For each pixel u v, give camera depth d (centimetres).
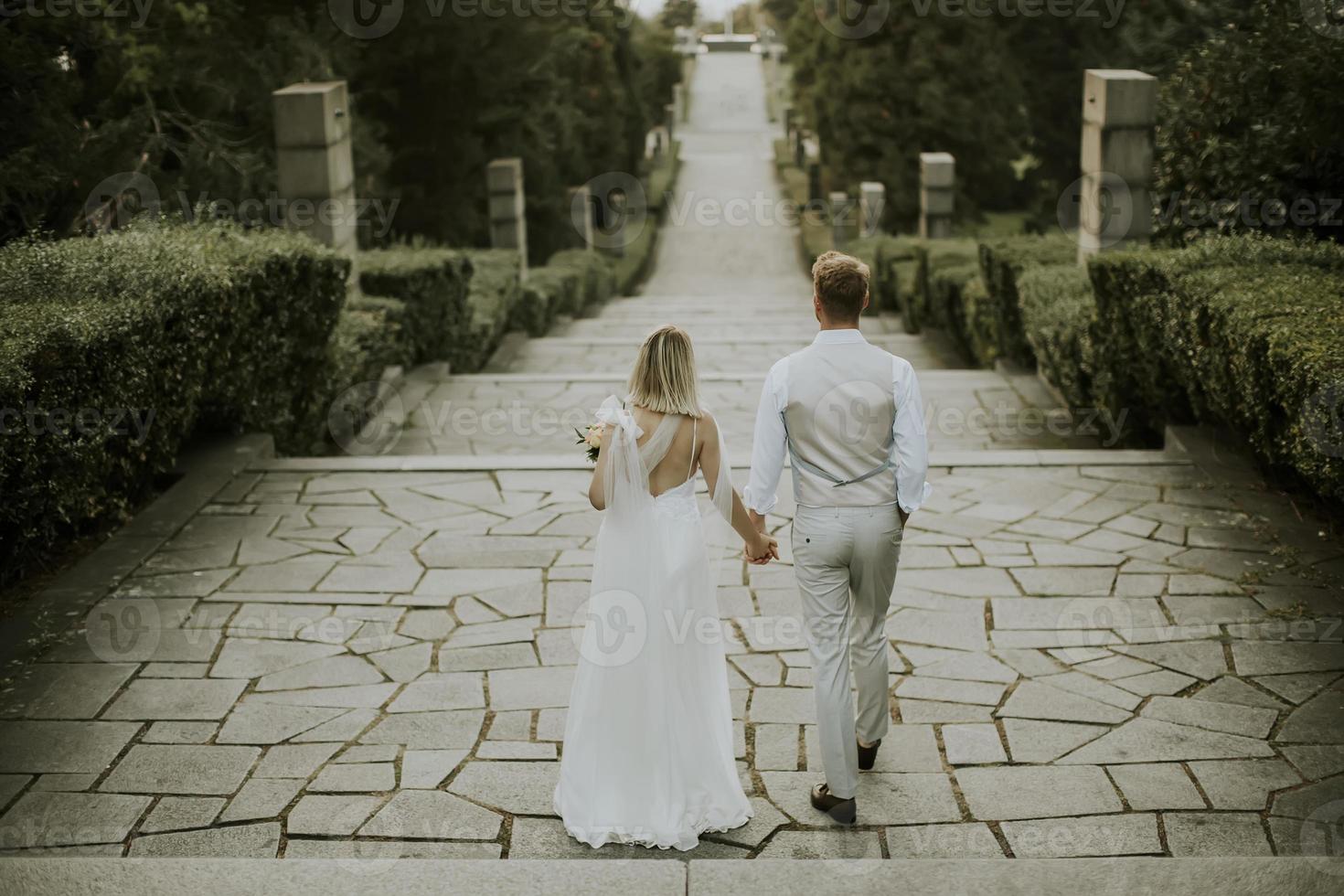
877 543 378
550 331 1756
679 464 384
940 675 482
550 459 764
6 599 560
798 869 338
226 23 1393
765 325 1672
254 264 750
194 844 375
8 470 524
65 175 977
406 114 2002
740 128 4769
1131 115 980
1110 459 738
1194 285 682
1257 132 895
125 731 441
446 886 333
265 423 816
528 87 2102
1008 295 1111
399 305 1091
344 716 453
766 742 434
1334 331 556
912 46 3041
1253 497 665
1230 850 366
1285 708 448
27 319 567
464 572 588
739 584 571
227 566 595
